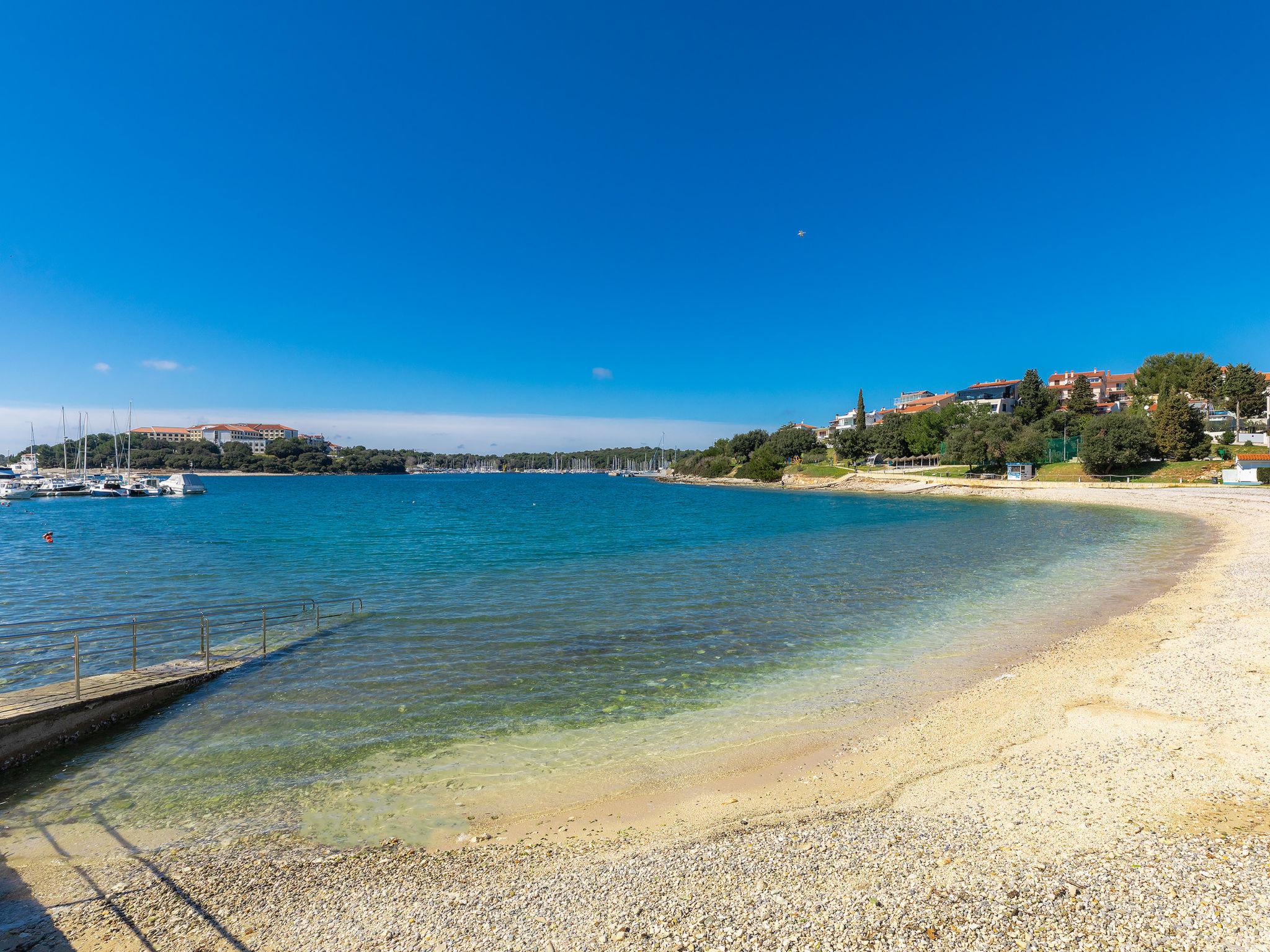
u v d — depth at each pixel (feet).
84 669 45.55
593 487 542.57
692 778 28.89
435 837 24.09
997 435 310.45
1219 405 326.65
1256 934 15.35
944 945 15.84
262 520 189.06
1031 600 67.82
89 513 221.87
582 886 19.99
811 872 19.98
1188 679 38.34
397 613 63.41
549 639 53.83
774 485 441.27
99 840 24.30
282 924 18.76
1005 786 26.09
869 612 63.31
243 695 40.40
